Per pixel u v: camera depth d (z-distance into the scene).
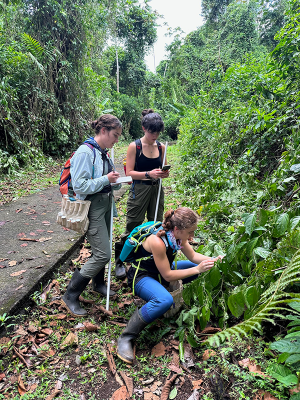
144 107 22.20
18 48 7.41
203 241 3.25
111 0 16.55
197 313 2.02
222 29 19.27
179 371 1.79
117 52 19.80
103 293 2.57
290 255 1.83
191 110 9.30
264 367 1.67
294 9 3.89
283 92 4.07
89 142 2.15
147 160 2.67
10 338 2.06
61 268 2.97
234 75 6.11
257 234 2.09
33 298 2.40
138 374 1.81
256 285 1.89
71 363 1.91
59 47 8.80
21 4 8.06
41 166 7.61
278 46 3.78
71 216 2.14
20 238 3.41
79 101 9.70
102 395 1.68
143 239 2.07
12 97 6.84
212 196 3.87
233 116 4.96
